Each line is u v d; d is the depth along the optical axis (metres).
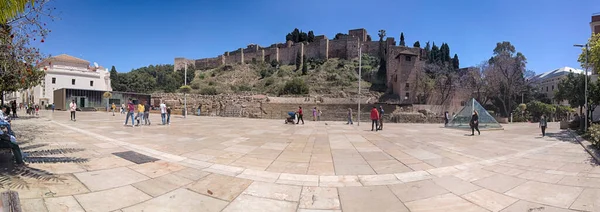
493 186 5.09
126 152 7.39
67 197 3.99
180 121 21.80
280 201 4.24
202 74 94.56
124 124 16.70
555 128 22.42
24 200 3.76
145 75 88.94
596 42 13.02
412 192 4.73
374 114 16.17
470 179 5.55
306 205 4.11
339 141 10.99
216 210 3.82
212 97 44.44
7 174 4.80
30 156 6.36
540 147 10.10
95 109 44.03
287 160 7.16
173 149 8.22
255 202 4.17
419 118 29.59
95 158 6.49
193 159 6.91
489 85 47.62
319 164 6.76
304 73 76.38
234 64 96.25
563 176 5.78
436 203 4.23
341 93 56.38
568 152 8.95
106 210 3.65
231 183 5.04
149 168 5.81
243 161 6.89
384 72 67.88
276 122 23.03
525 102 57.53
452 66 73.94
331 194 4.59
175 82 87.44
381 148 9.34
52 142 8.79
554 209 3.99
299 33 102.62
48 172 5.10
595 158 7.56
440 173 6.02
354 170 6.21
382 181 5.37
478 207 4.08
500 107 53.53
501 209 4.01
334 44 85.62
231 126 17.50
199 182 5.02
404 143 10.66
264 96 45.19
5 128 6.91
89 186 4.49
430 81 55.03
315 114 27.84
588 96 19.05
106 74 64.94
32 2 5.06
